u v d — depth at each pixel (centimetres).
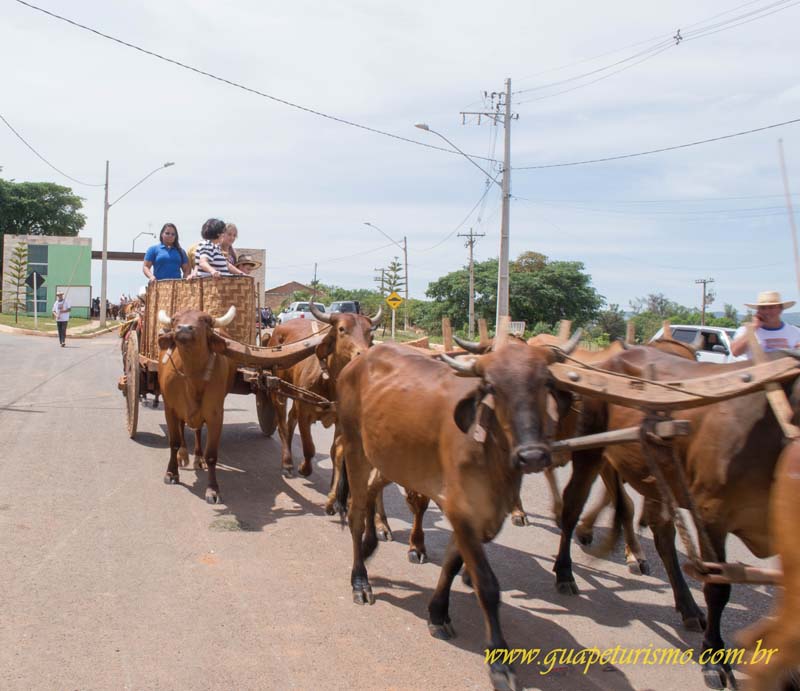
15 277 4731
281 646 483
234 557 634
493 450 453
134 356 1042
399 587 600
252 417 1340
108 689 420
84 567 591
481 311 5734
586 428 595
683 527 432
